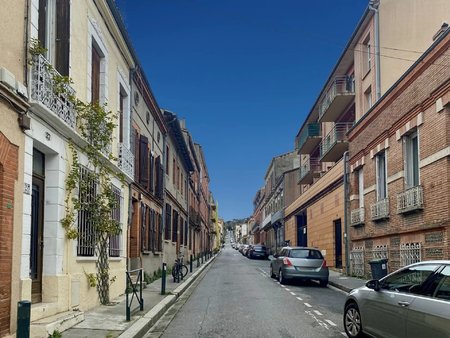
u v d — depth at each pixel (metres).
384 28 22.62
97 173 11.78
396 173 17.59
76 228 10.52
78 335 8.39
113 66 14.27
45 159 9.71
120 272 14.36
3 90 7.22
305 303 13.93
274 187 60.59
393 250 17.78
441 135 14.10
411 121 16.28
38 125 8.67
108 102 13.58
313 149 40.66
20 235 7.83
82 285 10.86
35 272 9.20
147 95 19.62
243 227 161.38
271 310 12.49
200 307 13.10
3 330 7.18
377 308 7.77
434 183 14.52
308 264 19.44
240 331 9.66
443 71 13.91
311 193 33.88
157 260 23.06
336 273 24.70
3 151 7.30
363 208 21.47
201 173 58.16
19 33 7.93
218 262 43.66
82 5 11.35
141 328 9.12
